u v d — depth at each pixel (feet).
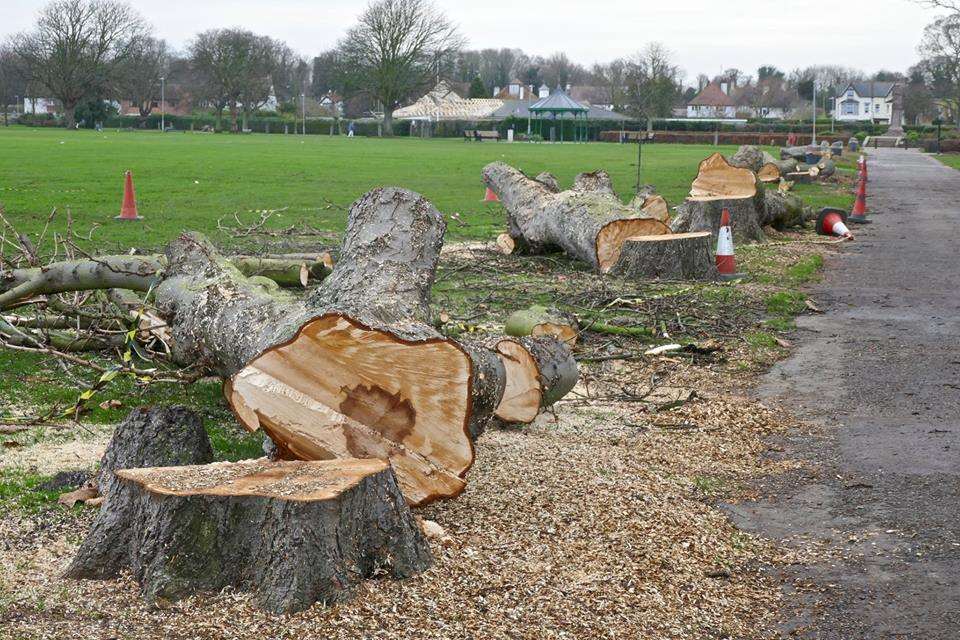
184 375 19.72
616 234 40.22
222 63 278.87
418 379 14.73
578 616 12.57
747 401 23.77
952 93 277.23
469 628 12.02
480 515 15.42
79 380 21.80
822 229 59.57
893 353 29.09
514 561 13.89
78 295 25.96
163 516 12.38
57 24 268.21
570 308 33.04
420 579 13.01
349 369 14.69
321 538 12.16
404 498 14.35
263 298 18.71
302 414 14.64
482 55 505.66
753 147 81.05
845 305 36.94
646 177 100.68
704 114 415.03
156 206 60.80
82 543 13.29
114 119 304.30
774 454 20.06
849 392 24.75
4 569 13.17
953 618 13.16
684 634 12.50
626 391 23.81
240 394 14.64
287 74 368.48
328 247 42.80
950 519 16.58
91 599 12.39
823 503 17.38
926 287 41.29
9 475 16.72
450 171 104.12
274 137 233.96
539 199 43.75
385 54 264.52
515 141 252.21
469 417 14.98
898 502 17.38
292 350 14.55
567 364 20.89
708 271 40.45
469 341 20.72
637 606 13.01
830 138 243.81
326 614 11.98
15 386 22.26
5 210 54.95
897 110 286.46
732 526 16.19
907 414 22.89
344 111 381.40
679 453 19.70
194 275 19.95
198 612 12.01
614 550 14.56
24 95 331.36
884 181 109.81
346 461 13.66
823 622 13.05
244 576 12.37
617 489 16.98
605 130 266.98
